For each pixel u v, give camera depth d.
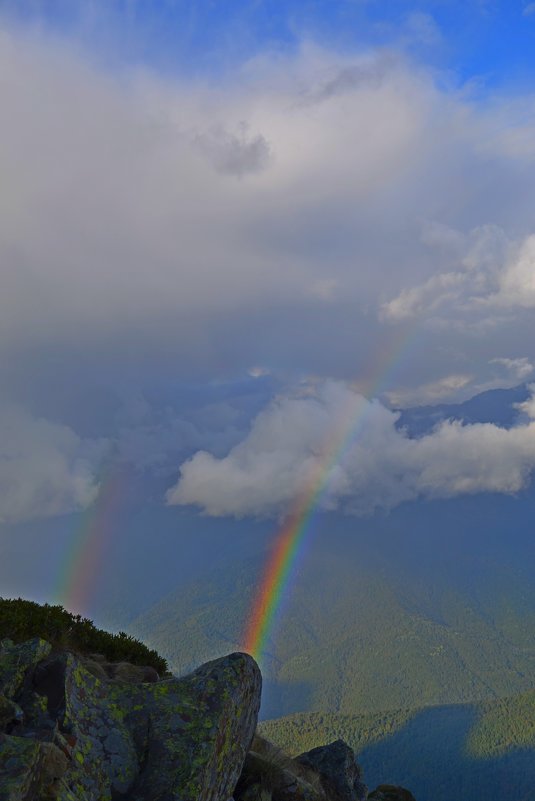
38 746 9.74
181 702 12.88
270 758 16.12
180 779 11.13
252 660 14.84
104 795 10.48
